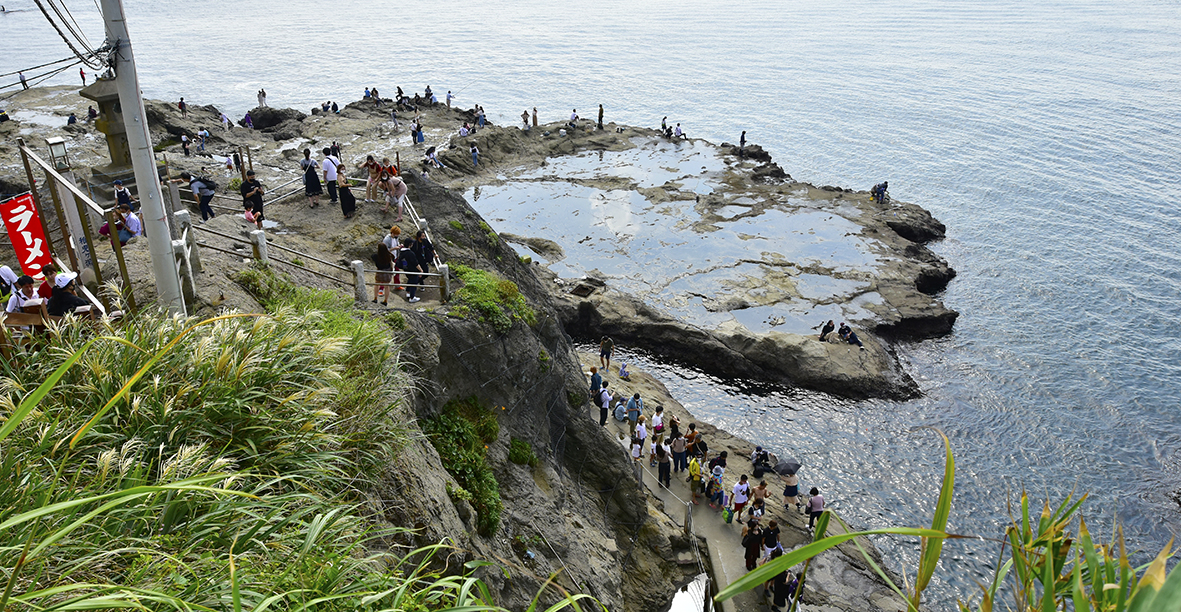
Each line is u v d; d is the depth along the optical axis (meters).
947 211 65.56
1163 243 59.19
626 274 47.72
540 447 19.00
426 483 11.16
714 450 32.09
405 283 18.66
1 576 4.19
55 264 12.55
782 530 26.06
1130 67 133.75
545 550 16.08
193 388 7.03
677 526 23.00
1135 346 44.31
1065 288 51.28
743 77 124.94
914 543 28.14
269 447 7.25
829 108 102.94
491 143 69.56
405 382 11.02
